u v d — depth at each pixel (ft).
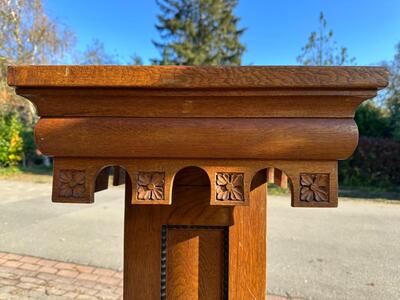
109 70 1.83
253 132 1.85
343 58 36.24
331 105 1.85
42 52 33.96
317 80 1.78
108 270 8.70
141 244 2.48
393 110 29.84
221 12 51.70
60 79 1.84
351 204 18.86
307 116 1.86
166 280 2.47
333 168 1.87
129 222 2.50
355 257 10.00
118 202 18.45
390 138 27.50
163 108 1.88
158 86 1.82
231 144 1.86
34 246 10.52
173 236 2.48
